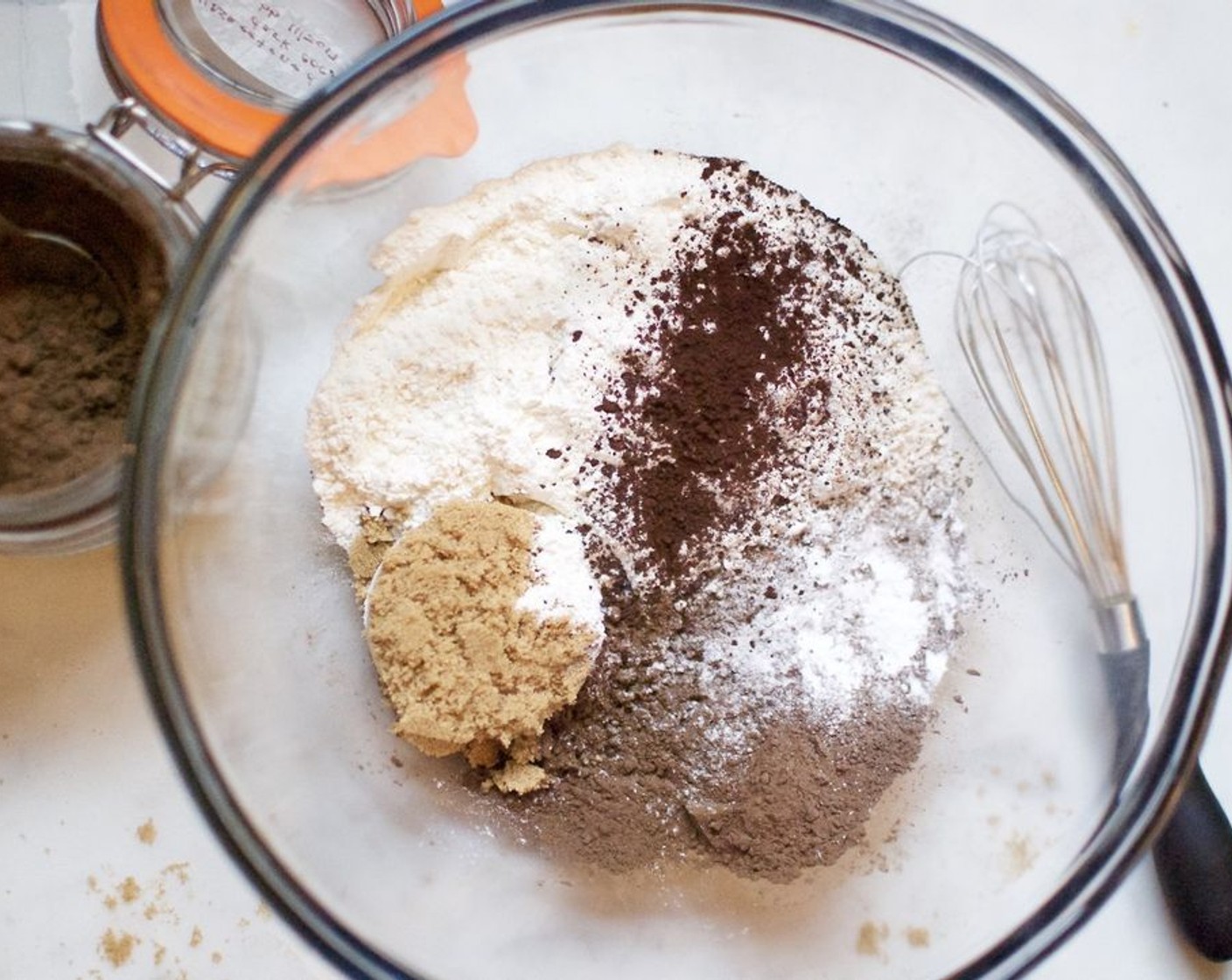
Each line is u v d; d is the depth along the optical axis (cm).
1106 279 53
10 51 53
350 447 52
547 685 51
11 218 51
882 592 53
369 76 48
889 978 52
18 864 52
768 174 54
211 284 48
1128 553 53
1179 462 52
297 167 49
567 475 52
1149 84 55
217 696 51
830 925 52
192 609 51
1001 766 53
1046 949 49
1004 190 53
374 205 52
